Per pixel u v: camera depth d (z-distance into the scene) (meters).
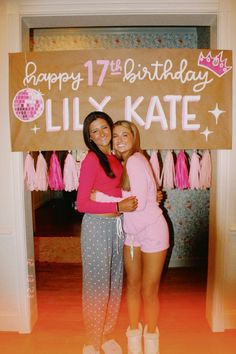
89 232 1.87
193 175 2.23
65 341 2.22
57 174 2.18
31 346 2.17
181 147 2.18
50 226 5.66
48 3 2.11
